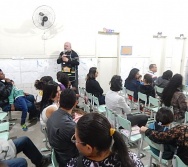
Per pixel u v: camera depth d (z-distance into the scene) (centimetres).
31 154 220
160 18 625
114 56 600
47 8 471
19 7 448
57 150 162
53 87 231
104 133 77
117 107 274
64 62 472
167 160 184
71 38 515
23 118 343
